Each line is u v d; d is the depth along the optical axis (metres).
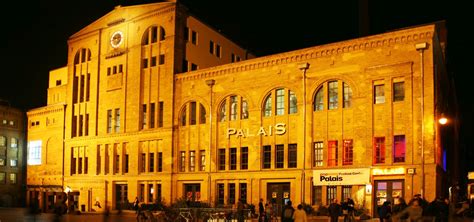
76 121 72.06
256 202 52.88
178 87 60.88
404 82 45.94
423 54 45.22
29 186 76.50
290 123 52.03
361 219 43.31
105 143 67.31
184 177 58.50
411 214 24.36
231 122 56.12
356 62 48.53
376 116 47.00
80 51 73.00
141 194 62.75
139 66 64.75
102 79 69.12
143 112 64.00
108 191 65.88
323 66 50.50
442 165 51.09
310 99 50.88
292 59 52.50
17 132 85.75
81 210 67.25
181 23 63.28
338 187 48.22
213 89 57.88
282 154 52.31
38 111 77.31
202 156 58.06
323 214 46.97
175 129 60.25
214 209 43.88
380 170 45.88
